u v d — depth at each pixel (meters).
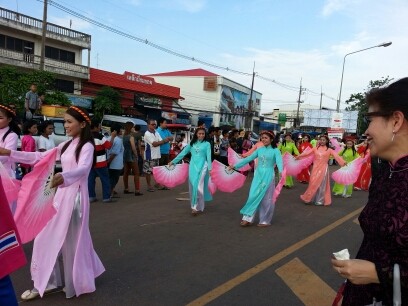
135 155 9.48
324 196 9.56
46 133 8.73
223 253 5.38
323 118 43.81
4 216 1.87
